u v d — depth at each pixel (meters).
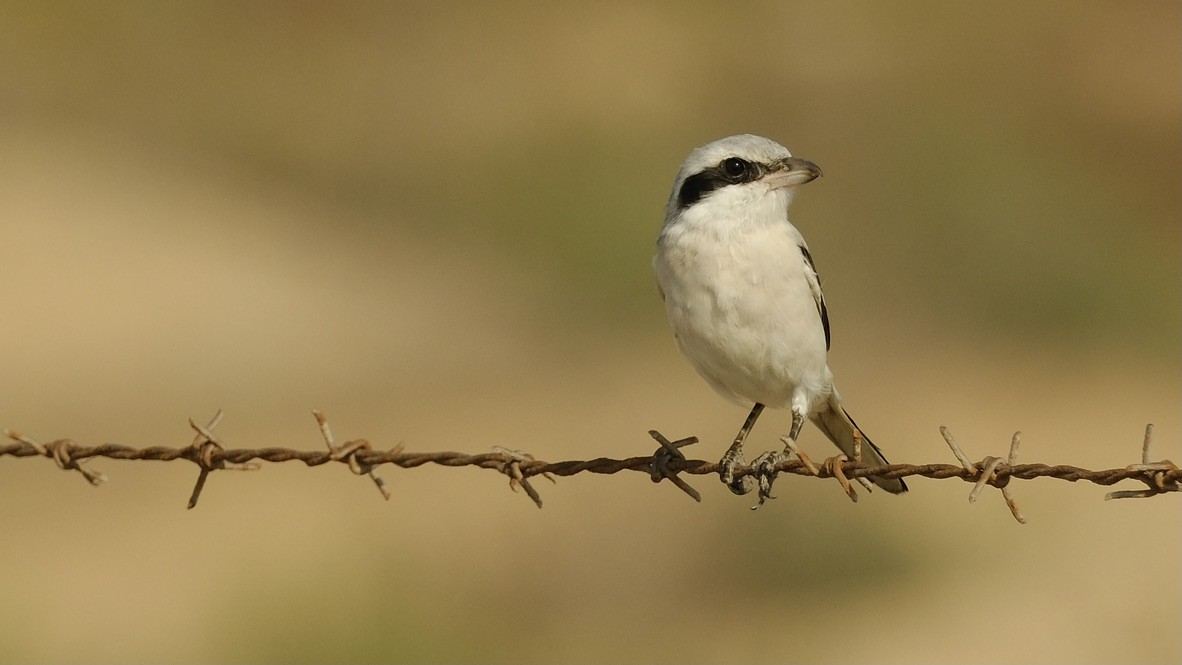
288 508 13.04
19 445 6.45
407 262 20.81
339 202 22.81
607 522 12.78
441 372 17.33
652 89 25.22
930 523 12.88
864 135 23.22
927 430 15.24
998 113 24.30
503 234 21.39
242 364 17.28
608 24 26.81
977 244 19.92
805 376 7.60
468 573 11.95
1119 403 16.11
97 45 25.75
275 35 26.73
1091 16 28.38
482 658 10.93
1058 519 12.93
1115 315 18.75
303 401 16.47
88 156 22.95
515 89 25.39
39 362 16.64
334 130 24.69
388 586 11.70
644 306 19.36
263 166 23.97
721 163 7.54
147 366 16.98
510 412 16.06
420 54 26.61
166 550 12.30
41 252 19.28
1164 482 5.73
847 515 12.79
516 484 6.47
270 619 11.28
